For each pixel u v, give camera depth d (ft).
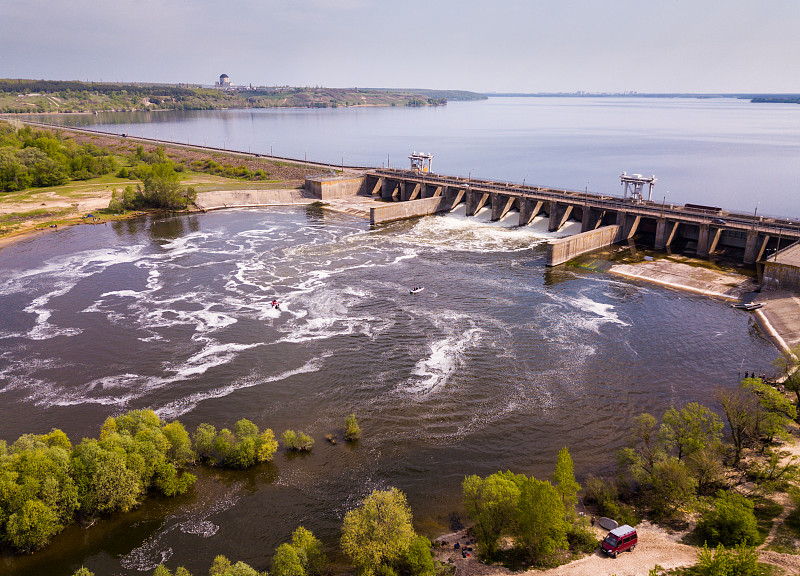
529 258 529.04
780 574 164.25
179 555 195.83
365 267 503.61
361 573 174.60
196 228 649.61
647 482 220.02
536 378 314.35
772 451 236.63
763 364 327.47
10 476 202.08
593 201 597.93
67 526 207.41
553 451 254.27
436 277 475.31
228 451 242.37
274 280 470.39
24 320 390.83
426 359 335.47
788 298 391.86
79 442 258.78
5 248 558.97
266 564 191.62
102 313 403.54
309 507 219.82
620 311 403.13
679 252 527.40
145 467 223.30
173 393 300.20
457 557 188.96
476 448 256.11
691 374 318.04
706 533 192.24
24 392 301.43
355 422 263.90
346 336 365.20
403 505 198.39
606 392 300.81
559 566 181.16
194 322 387.75
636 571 176.14
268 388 304.91
